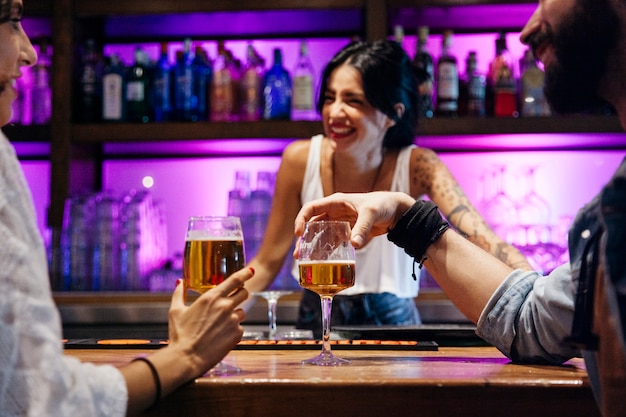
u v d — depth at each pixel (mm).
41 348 817
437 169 2242
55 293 2803
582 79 988
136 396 908
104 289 2867
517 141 2969
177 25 3094
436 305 2707
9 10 1035
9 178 851
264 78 2920
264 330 2016
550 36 988
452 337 1540
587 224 941
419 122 2594
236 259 1140
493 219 2902
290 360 1246
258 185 2932
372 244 2223
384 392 967
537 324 1173
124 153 3215
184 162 3236
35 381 805
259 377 1004
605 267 850
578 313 934
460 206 2129
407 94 2252
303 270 1200
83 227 2889
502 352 1238
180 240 3211
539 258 2803
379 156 2287
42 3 2920
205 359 993
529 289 1237
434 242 1310
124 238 2893
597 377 916
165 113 2920
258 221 2898
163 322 2766
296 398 974
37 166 3283
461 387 965
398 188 2285
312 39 3223
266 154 3205
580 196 3102
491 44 3160
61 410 818
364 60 2152
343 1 2854
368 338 1577
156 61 3092
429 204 1321
